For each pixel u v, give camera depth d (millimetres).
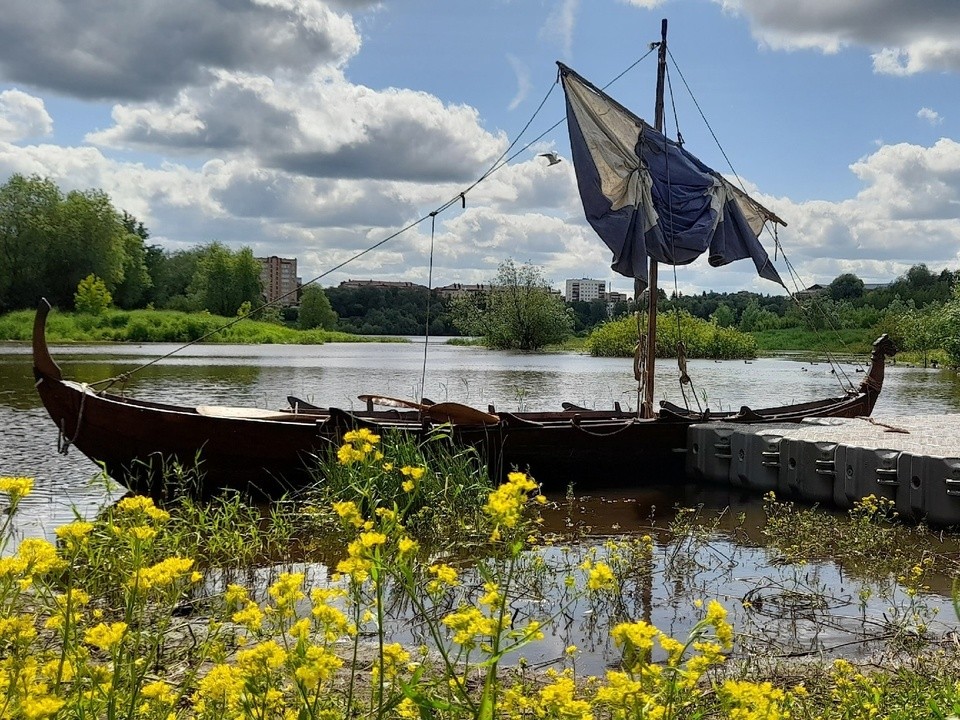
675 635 6207
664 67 15250
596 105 14852
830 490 11461
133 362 38281
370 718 3150
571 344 70688
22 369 31469
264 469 11117
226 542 8234
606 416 15398
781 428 13250
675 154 15281
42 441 14438
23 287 74875
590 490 12664
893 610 6906
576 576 7703
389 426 11555
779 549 8898
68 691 2844
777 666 5391
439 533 8977
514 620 6434
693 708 4109
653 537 9547
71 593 2830
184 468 10961
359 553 2744
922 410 22453
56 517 9445
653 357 15148
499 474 12453
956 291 45875
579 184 15094
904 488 10312
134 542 2963
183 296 108125
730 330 54000
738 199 16188
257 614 2918
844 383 32125
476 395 25734
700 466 13352
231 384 27906
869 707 4223
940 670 5340
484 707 2604
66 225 75875
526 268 64188
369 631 5969
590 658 5695
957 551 9047
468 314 68625
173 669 4562
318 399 23516
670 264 15164
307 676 2539
